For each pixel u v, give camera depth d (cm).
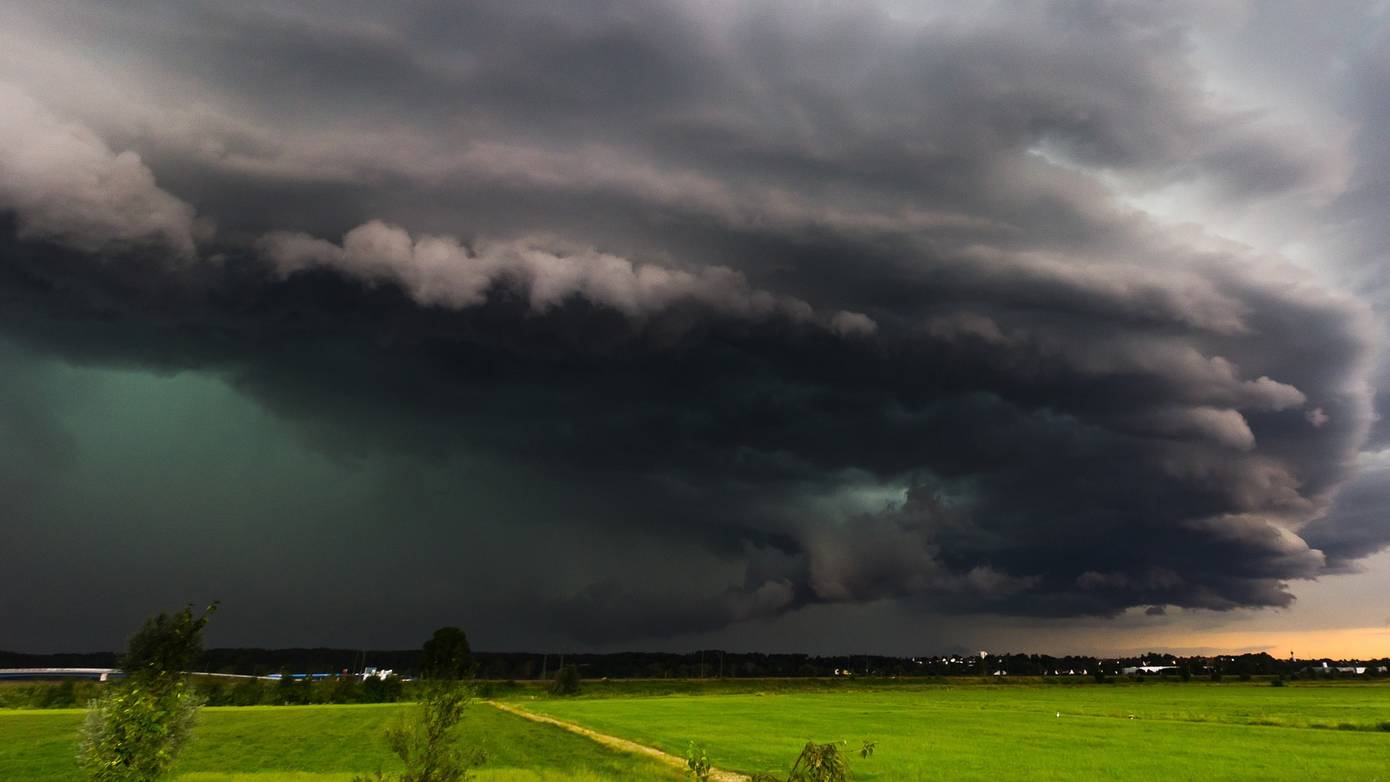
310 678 16925
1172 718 10350
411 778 1587
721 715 10969
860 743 6800
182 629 2219
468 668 1673
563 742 6969
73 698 13812
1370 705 12688
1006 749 6350
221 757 5959
